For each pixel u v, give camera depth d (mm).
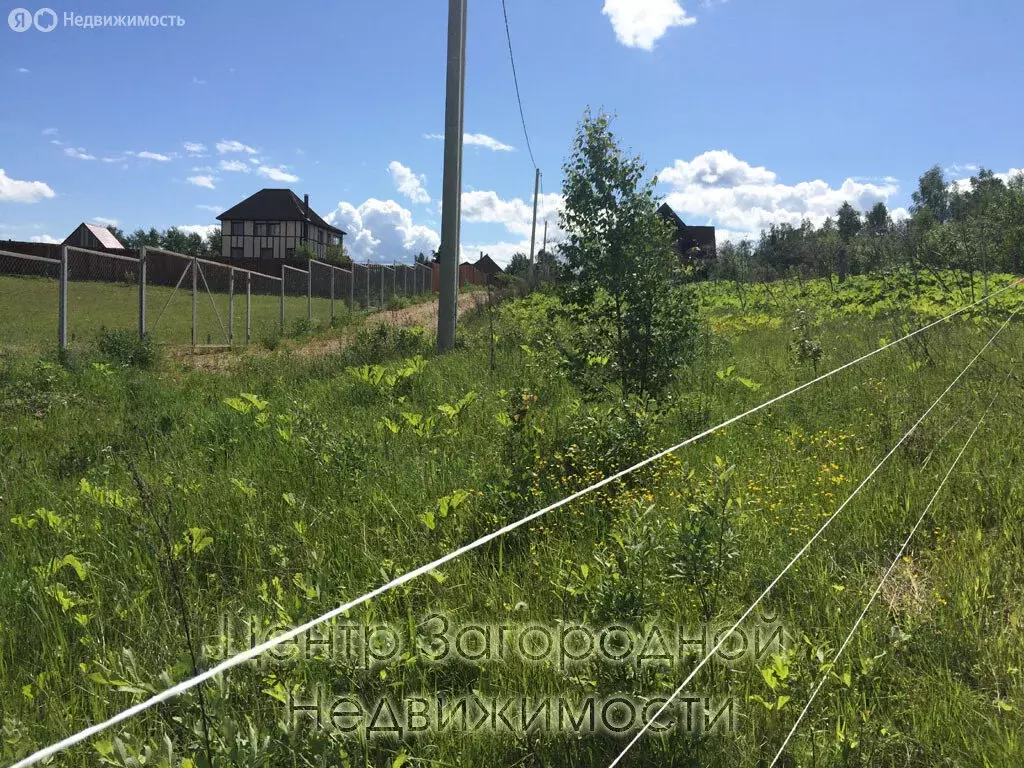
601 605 2402
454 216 11867
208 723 1949
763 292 22953
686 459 4605
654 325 5621
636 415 4863
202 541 3373
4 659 2713
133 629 2865
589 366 5812
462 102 11875
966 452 4480
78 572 3203
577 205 5629
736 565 2969
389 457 4996
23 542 3773
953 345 8227
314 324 20422
